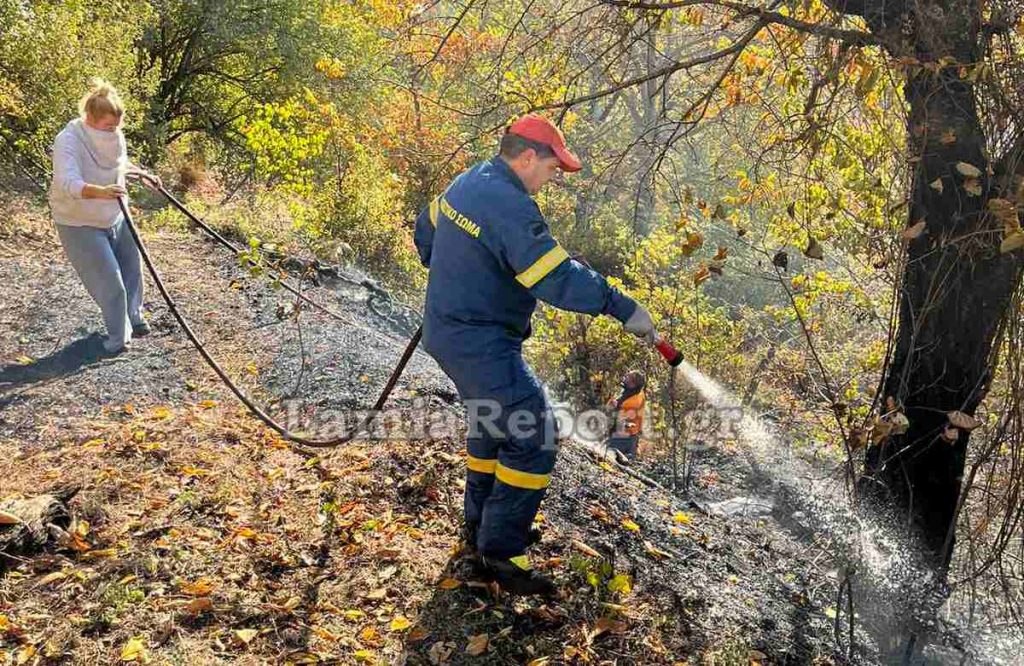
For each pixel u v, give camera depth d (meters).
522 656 3.13
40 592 3.21
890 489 4.30
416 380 5.55
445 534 3.78
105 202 5.41
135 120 13.50
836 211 4.86
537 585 3.39
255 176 13.54
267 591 3.32
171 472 4.11
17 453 4.25
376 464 4.27
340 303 7.95
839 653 3.58
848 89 4.39
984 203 3.87
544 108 5.38
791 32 4.62
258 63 19.50
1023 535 3.78
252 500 3.91
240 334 6.25
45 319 6.18
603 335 9.02
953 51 3.89
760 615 3.71
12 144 10.29
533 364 9.37
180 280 7.40
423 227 3.50
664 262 9.20
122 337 5.74
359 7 18.89
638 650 3.24
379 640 3.14
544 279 3.02
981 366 4.01
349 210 11.54
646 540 4.16
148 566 3.37
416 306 9.68
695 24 5.25
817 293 7.36
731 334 8.79
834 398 5.82
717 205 5.20
